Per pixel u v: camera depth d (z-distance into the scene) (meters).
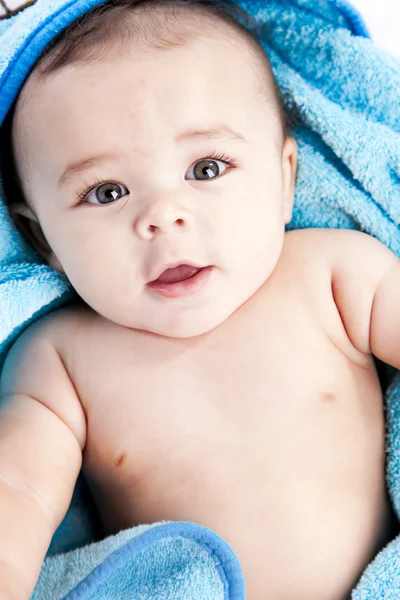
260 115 0.97
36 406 0.96
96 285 0.94
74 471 0.94
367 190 1.12
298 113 1.13
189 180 0.90
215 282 0.92
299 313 1.02
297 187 1.15
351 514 0.94
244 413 0.96
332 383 0.99
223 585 0.84
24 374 1.00
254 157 0.94
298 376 0.98
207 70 0.92
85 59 0.91
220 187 0.91
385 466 1.02
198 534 0.83
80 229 0.93
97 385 0.99
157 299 0.92
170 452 0.96
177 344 1.00
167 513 0.96
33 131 0.94
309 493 0.93
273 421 0.96
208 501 0.94
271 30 1.13
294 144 1.10
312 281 1.04
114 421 0.98
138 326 0.97
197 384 0.98
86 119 0.89
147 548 0.86
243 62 0.97
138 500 0.98
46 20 0.94
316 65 1.13
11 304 1.02
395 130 1.12
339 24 1.11
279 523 0.92
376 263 1.03
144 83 0.89
